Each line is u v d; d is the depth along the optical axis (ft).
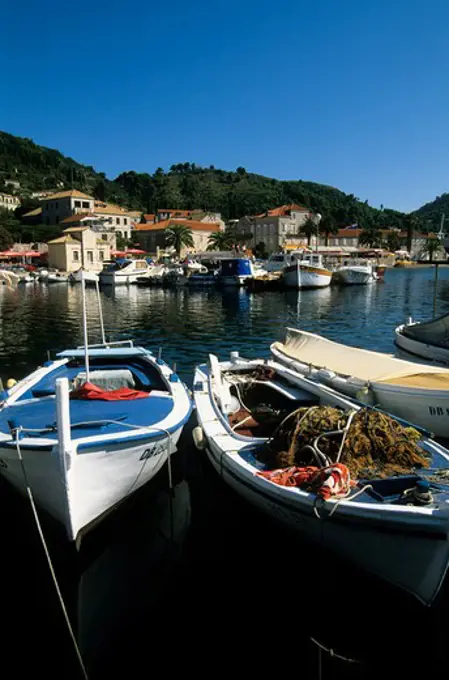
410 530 18.57
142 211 546.67
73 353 38.19
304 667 17.52
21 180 509.35
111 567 22.67
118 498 24.35
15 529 25.36
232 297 158.51
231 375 39.34
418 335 55.57
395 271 333.21
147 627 19.25
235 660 17.85
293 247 250.37
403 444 23.39
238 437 27.14
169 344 76.69
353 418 24.43
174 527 25.67
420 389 32.83
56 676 17.17
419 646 18.44
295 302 140.46
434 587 18.99
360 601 20.75
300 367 40.73
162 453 26.25
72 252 244.22
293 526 22.44
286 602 20.61
